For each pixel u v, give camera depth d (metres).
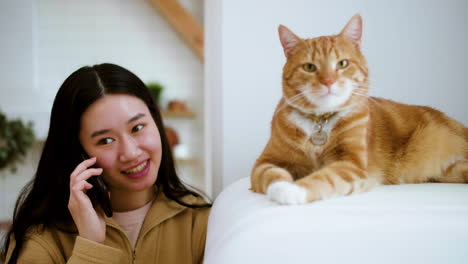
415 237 0.44
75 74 0.94
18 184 2.97
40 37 3.11
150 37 3.20
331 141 0.83
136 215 1.06
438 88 0.94
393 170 0.87
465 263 0.43
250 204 0.59
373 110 0.91
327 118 0.84
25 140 2.78
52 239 0.98
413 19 0.93
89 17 3.16
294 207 0.54
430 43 0.93
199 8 3.22
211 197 1.19
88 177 0.88
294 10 0.96
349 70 0.86
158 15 3.19
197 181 3.22
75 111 0.89
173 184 1.13
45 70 3.12
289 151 0.84
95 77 0.90
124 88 0.92
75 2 3.14
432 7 0.93
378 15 0.94
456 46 0.93
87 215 0.88
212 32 1.07
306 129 0.84
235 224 0.51
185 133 3.22
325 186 0.63
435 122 0.89
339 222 0.46
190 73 3.23
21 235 0.97
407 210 0.50
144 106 0.96
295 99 0.86
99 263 0.84
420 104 0.95
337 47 0.87
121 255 0.87
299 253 0.43
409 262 0.43
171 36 3.21
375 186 0.77
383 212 0.50
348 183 0.68
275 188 0.60
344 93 0.83
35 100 3.03
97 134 0.88
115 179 0.92
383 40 0.94
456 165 0.84
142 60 3.21
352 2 0.95
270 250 0.44
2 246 1.23
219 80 1.02
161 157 1.06
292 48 0.90
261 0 0.96
